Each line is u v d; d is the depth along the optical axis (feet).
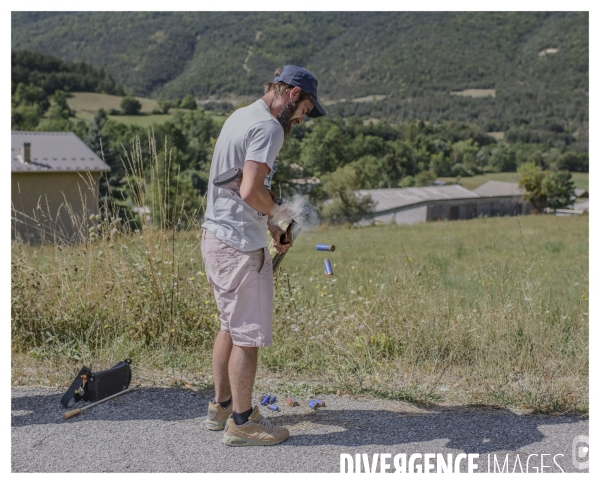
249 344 10.70
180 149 235.81
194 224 18.53
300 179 178.29
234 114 10.93
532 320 16.63
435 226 115.24
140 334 16.35
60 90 483.51
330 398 13.21
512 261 20.31
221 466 9.95
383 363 15.28
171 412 12.17
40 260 18.95
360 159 345.31
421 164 391.04
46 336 16.21
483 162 437.17
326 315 17.06
